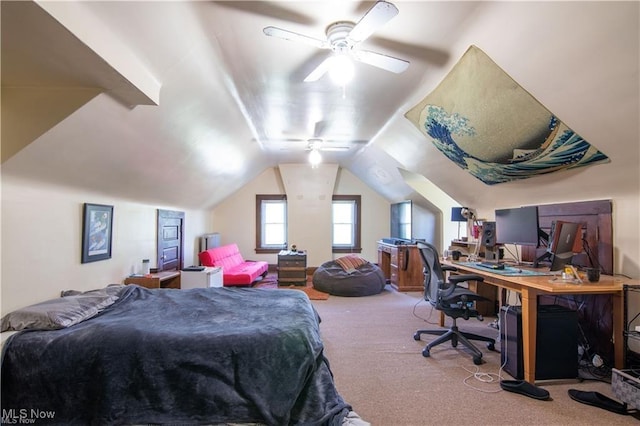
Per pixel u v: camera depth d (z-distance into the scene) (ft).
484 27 6.63
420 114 11.19
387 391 7.77
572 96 7.09
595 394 7.38
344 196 25.29
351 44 6.46
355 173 24.68
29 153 7.07
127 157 9.73
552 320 8.44
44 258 8.40
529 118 8.30
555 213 11.13
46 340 6.08
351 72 6.88
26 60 5.66
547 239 10.37
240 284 17.84
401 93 10.22
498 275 9.16
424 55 7.90
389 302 16.53
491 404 7.24
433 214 20.88
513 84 7.65
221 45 7.50
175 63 7.39
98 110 7.23
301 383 6.07
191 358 5.97
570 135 8.09
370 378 8.43
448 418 6.70
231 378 5.98
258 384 5.97
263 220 25.07
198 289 10.53
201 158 13.75
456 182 14.65
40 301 8.25
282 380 6.02
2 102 6.76
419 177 19.25
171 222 16.74
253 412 5.87
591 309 9.87
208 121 11.11
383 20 5.42
